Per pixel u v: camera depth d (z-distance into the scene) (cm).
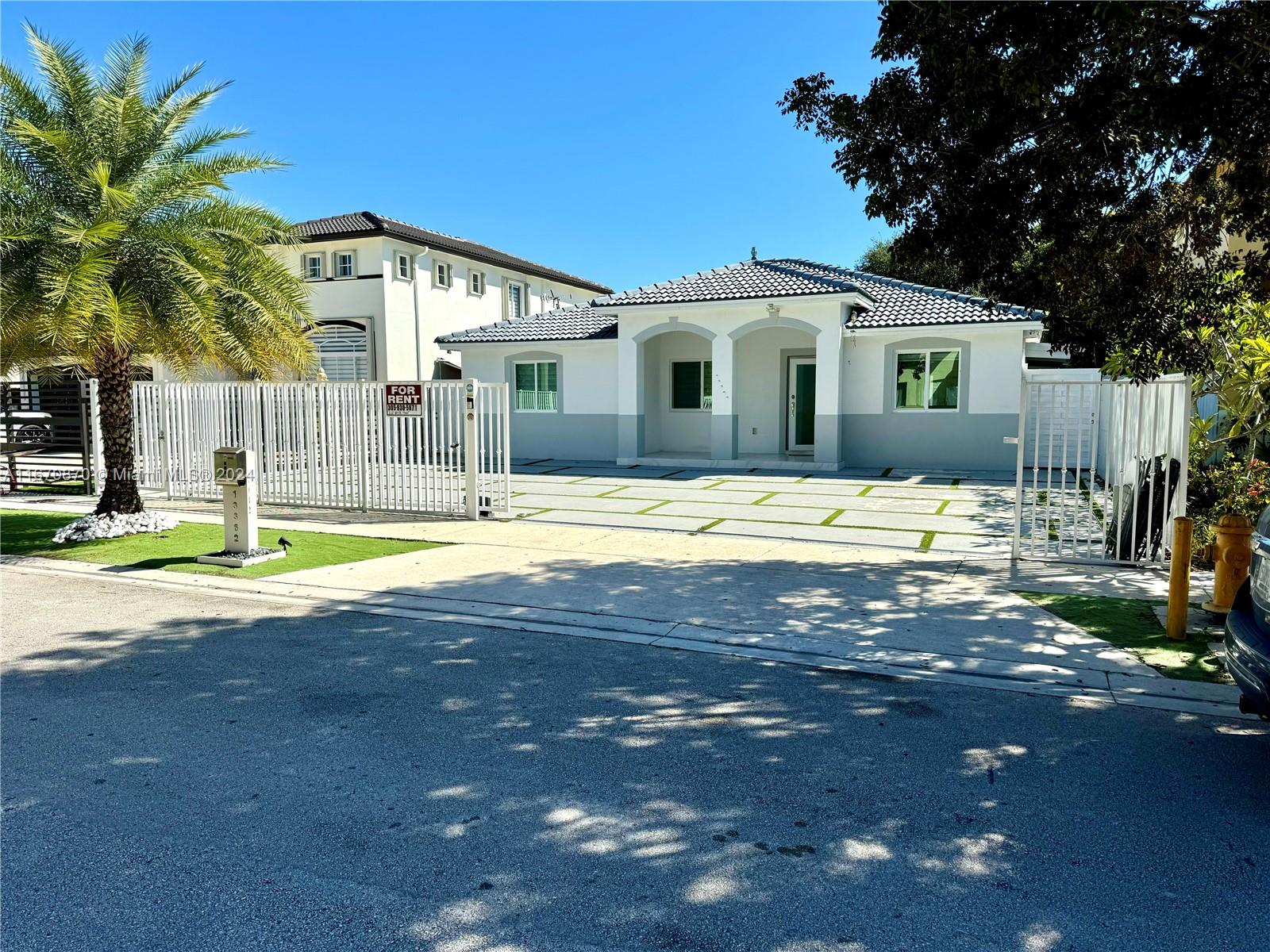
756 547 991
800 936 282
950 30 600
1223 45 545
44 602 748
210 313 962
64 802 374
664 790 387
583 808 371
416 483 1231
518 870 321
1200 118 554
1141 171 686
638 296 2017
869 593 759
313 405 1272
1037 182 659
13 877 315
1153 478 838
